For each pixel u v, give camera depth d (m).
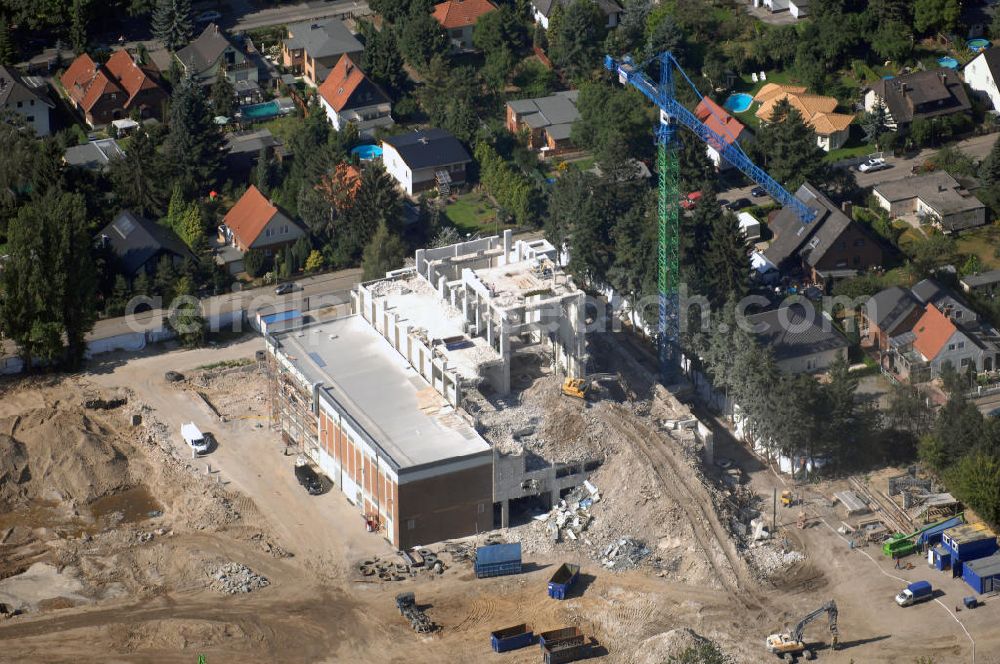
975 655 182.50
